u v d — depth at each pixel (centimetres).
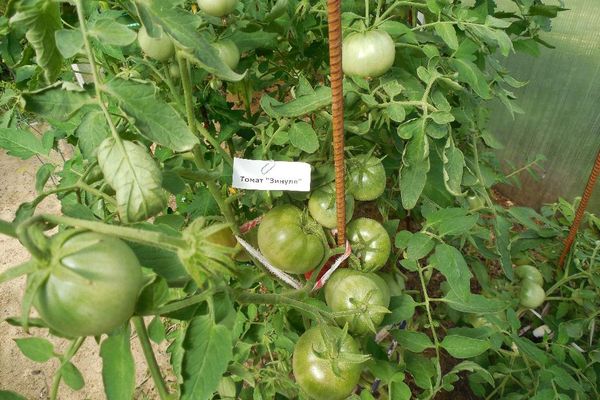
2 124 170
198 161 138
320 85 138
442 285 201
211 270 72
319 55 180
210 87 180
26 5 75
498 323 171
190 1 157
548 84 273
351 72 130
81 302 59
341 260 140
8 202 374
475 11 142
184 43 84
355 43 126
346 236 146
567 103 266
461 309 145
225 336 80
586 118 259
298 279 169
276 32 165
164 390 79
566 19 244
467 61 135
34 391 248
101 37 80
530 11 168
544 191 309
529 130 300
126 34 81
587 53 241
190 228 72
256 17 161
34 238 59
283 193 156
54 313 61
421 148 128
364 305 122
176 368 108
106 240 64
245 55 182
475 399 211
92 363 257
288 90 217
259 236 136
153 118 85
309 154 153
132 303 66
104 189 120
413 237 139
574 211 236
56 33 80
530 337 228
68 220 63
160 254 82
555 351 172
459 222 136
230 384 157
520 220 190
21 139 153
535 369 194
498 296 200
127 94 84
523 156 314
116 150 85
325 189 137
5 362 261
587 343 207
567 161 282
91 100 89
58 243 61
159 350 256
